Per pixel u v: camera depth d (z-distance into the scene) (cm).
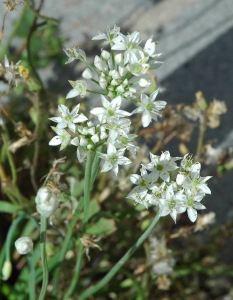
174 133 32
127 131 19
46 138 33
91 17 52
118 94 19
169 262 30
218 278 38
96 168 20
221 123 45
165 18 53
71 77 47
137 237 33
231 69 50
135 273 32
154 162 20
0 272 27
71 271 31
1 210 29
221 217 40
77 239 27
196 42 51
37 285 31
